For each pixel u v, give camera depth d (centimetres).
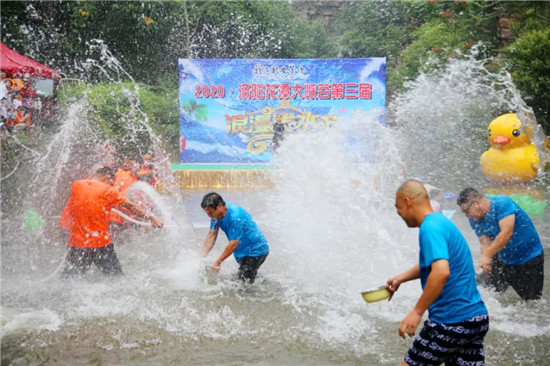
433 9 2069
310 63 1792
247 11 2545
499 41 1823
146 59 2383
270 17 2586
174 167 1650
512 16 1795
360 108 1792
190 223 964
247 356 438
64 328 488
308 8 3027
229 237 583
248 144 1820
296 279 636
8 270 664
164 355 439
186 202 1217
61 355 437
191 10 2425
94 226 604
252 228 596
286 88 1800
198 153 1816
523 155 1345
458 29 1859
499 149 1373
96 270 656
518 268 535
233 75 1800
